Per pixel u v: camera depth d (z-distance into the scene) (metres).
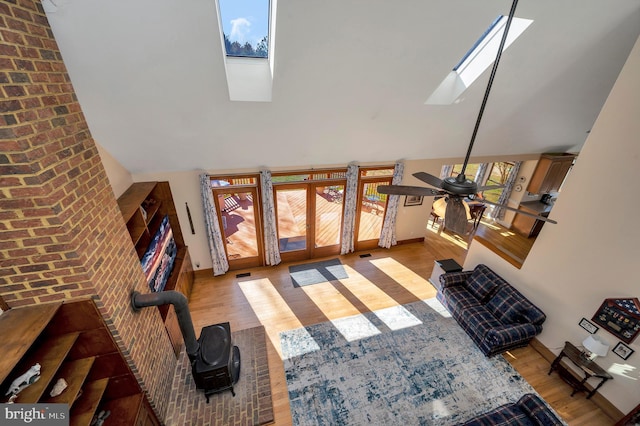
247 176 4.92
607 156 3.07
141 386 2.65
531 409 2.88
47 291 1.94
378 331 4.38
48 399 1.95
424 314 4.74
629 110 2.84
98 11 1.89
